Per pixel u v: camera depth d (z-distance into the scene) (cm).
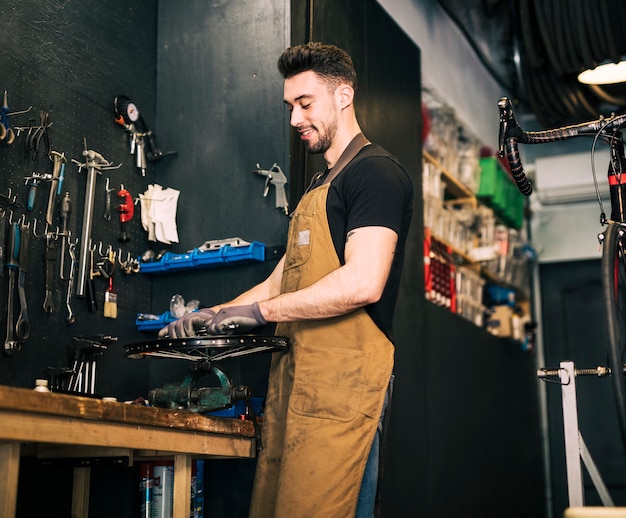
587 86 602
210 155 349
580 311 731
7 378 277
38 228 297
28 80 302
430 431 465
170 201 346
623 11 531
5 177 286
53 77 313
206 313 248
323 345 239
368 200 237
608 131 259
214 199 344
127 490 319
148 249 347
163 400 269
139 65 358
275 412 249
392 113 446
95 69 334
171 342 240
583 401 714
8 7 297
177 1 370
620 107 627
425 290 477
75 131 321
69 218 311
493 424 585
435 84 579
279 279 277
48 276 296
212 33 360
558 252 743
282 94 341
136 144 349
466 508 512
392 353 242
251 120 345
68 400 199
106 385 318
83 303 312
